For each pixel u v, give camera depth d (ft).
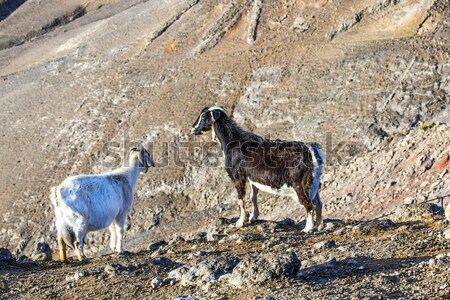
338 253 39.32
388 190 147.95
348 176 174.70
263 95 293.84
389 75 270.67
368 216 142.92
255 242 49.73
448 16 300.20
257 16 352.28
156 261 43.80
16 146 325.21
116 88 345.31
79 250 49.21
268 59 314.96
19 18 641.40
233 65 322.14
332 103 268.41
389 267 33.76
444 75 259.39
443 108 241.55
